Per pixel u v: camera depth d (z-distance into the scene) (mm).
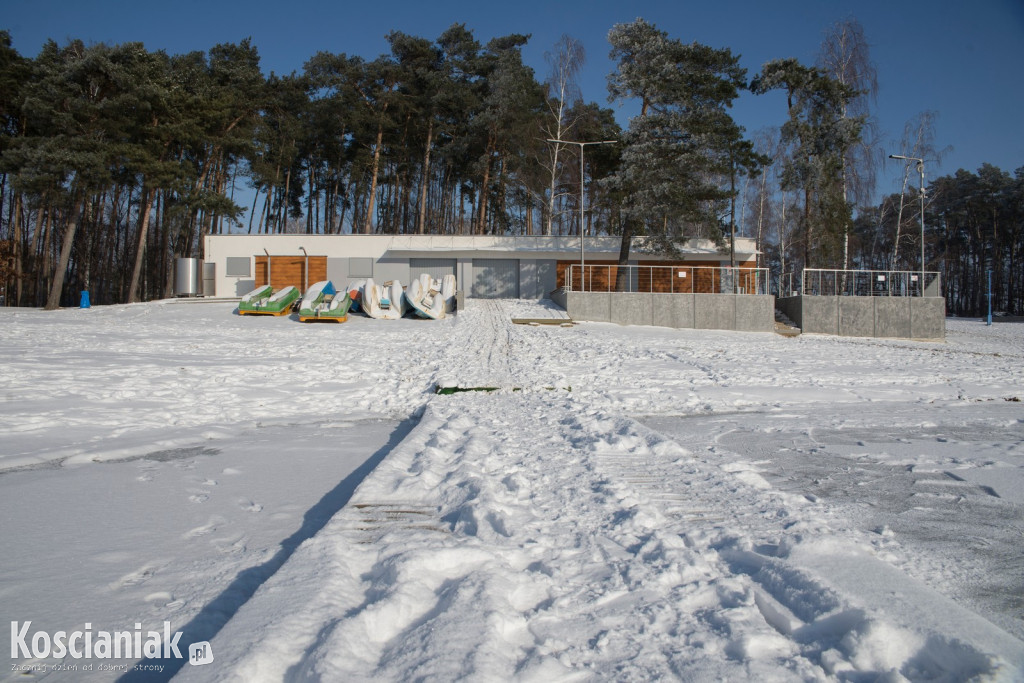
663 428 9438
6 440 7688
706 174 34938
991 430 9180
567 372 15547
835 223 34469
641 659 2484
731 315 30516
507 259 38844
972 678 2234
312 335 22859
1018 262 68688
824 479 6102
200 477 6047
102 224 56250
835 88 34062
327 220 59062
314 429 9211
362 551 3570
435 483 5148
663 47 31672
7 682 2525
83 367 14258
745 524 4133
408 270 38688
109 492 5445
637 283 38250
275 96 49531
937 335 30688
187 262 37438
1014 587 3520
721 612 2846
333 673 2223
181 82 42000
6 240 44031
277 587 3020
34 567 3744
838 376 15469
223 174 51031
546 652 2510
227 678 2205
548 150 45125
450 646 2441
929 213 62438
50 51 39875
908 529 4539
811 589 2943
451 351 19141
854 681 2328
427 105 46469
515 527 3998
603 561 3490
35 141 34719
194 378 13664
